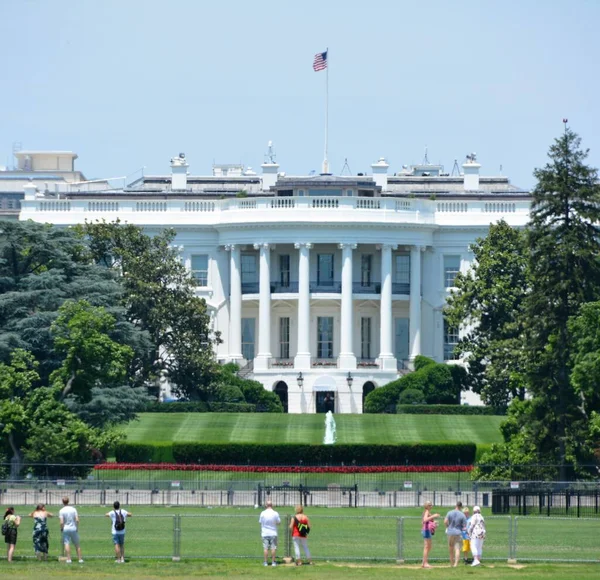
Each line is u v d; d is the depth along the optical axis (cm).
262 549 17950
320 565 16862
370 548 18225
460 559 17200
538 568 16775
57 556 17338
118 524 17025
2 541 18650
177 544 17112
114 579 16075
